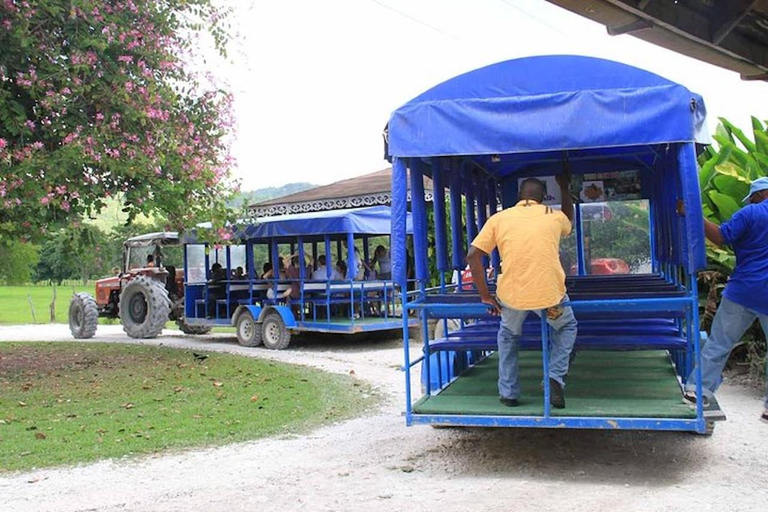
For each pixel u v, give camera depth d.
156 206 10.95
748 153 10.13
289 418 7.70
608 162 8.64
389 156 5.95
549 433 6.73
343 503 4.87
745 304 5.68
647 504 4.65
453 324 9.88
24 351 14.73
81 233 11.02
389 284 14.86
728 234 5.70
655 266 8.68
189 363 12.27
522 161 7.71
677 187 5.77
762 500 4.71
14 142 10.32
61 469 5.90
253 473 5.68
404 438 6.73
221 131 12.21
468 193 7.84
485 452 6.14
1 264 39.03
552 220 5.42
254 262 16.16
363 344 15.13
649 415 5.15
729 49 6.20
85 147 10.08
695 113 5.12
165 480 5.54
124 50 10.79
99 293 19.41
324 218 13.85
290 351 14.11
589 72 5.32
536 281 5.28
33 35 10.06
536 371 7.12
